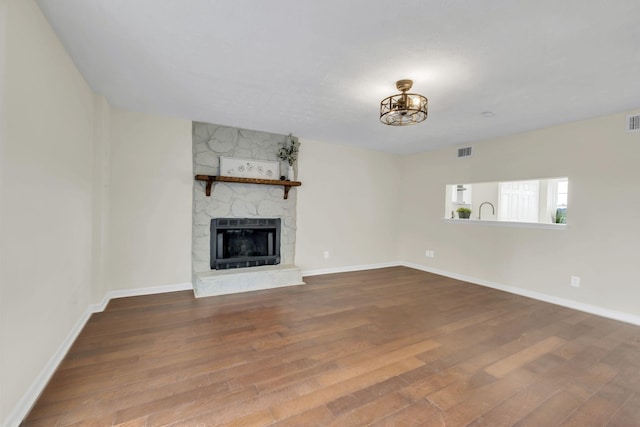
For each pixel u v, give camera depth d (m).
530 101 3.04
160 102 3.33
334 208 5.36
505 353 2.45
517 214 6.05
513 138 4.32
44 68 1.86
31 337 1.72
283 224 4.85
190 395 1.83
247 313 3.26
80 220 2.67
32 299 1.73
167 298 3.69
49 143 1.95
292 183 4.65
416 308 3.53
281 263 4.85
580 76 2.47
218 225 4.33
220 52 2.23
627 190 3.24
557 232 3.82
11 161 1.49
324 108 3.42
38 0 1.68
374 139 4.87
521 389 1.97
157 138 3.80
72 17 1.83
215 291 3.90
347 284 4.59
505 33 1.91
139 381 1.97
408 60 2.29
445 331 2.87
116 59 2.36
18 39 1.54
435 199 5.51
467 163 4.96
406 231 6.10
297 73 2.55
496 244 4.50
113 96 3.17
